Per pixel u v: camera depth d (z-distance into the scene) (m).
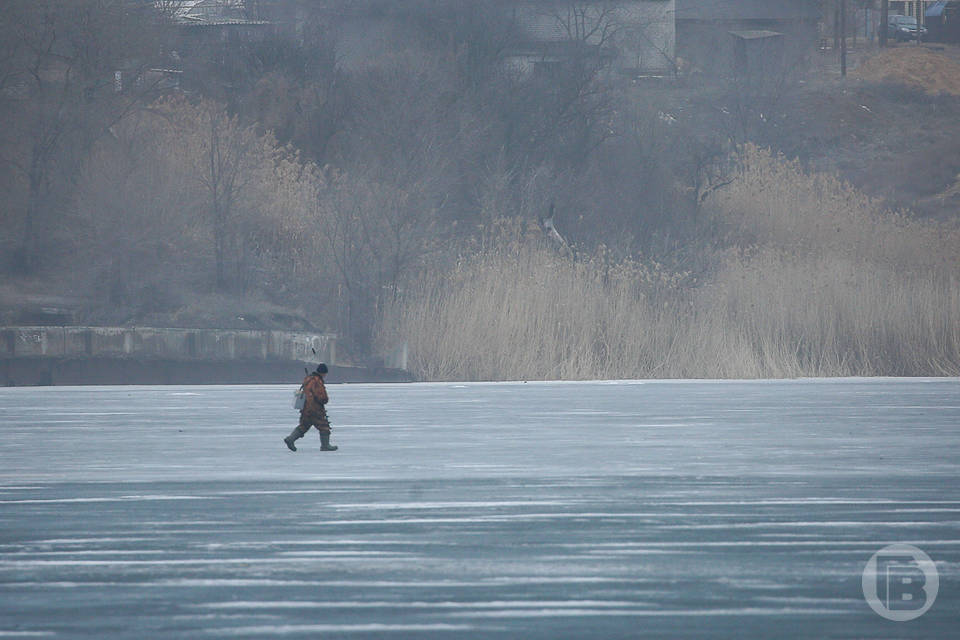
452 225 141.62
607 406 85.62
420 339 113.38
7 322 115.88
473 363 111.75
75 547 40.59
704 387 101.75
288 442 61.53
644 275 123.31
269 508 47.06
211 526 43.81
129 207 135.88
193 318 119.06
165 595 34.88
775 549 40.31
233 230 136.50
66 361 105.19
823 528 43.47
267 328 118.50
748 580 36.47
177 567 37.97
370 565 38.22
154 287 127.25
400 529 43.31
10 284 130.00
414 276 126.25
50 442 66.06
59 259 137.75
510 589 35.50
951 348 117.75
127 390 98.50
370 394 95.06
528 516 45.47
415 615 32.94
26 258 136.12
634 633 31.42
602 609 33.53
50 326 110.62
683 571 37.50
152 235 137.38
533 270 118.44
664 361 114.06
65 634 31.22
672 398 91.75
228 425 74.12
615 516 45.50
